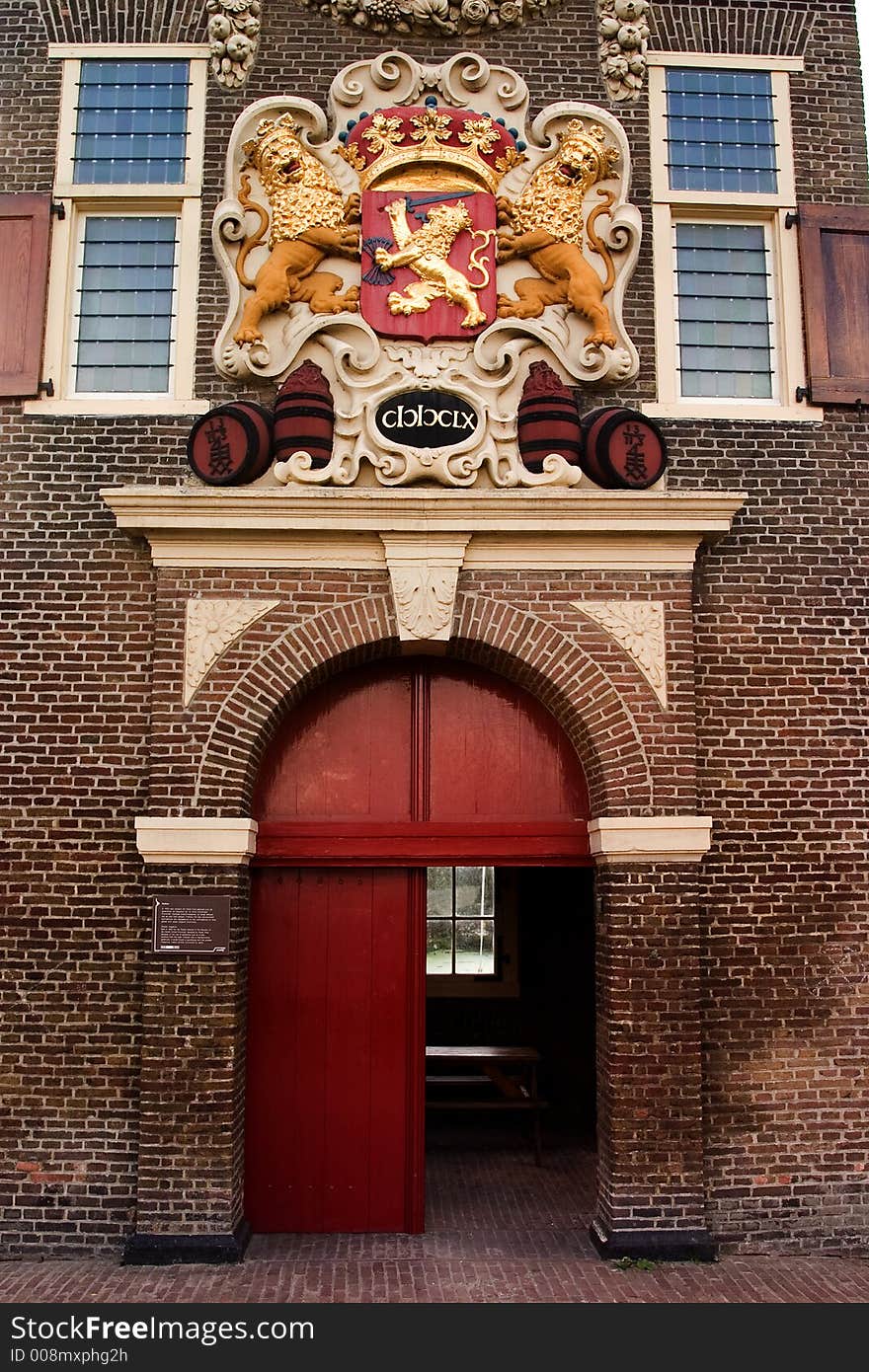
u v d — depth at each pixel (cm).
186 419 782
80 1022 719
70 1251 696
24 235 802
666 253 823
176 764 723
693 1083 711
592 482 771
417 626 740
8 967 723
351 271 799
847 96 860
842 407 811
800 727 769
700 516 750
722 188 844
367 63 820
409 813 776
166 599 739
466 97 822
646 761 736
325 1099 753
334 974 764
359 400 773
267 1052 755
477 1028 1130
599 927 752
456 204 796
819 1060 739
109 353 815
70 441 778
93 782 741
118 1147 707
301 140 809
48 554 763
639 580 755
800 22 865
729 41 856
